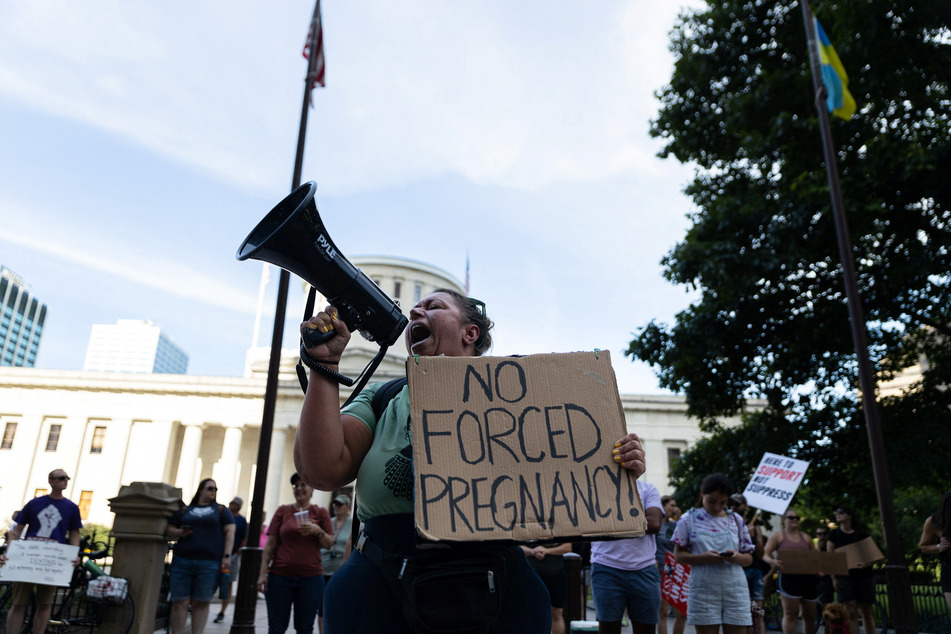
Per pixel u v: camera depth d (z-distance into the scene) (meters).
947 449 13.10
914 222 13.45
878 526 23.59
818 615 11.04
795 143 13.88
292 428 50.22
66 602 7.78
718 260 13.70
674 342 15.02
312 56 11.05
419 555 1.62
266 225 1.78
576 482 1.65
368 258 56.94
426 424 1.65
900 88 13.23
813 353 14.87
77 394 50.91
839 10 12.49
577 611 7.61
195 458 49.81
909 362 15.78
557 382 1.77
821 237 13.38
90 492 48.91
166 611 8.96
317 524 6.60
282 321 9.21
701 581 5.44
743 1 15.05
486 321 2.18
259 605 14.45
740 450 14.98
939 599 11.32
